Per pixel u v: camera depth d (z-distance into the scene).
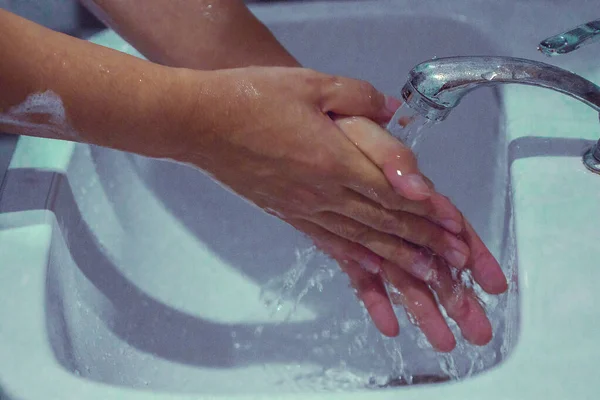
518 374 0.64
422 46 0.87
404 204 0.71
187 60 0.81
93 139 0.69
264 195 0.73
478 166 0.84
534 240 0.70
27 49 0.65
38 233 0.73
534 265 0.68
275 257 0.85
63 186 0.77
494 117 0.82
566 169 0.73
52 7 0.89
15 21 0.65
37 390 0.65
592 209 0.71
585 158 0.73
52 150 0.79
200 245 0.85
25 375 0.66
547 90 0.78
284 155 0.70
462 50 0.86
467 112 0.85
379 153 0.70
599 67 0.79
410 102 0.67
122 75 0.66
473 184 0.84
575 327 0.66
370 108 0.73
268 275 0.84
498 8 0.85
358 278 0.77
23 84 0.65
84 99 0.66
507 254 0.77
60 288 0.74
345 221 0.73
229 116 0.68
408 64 0.89
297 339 0.80
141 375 0.77
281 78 0.69
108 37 0.87
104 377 0.74
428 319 0.75
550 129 0.75
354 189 0.71
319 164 0.70
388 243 0.73
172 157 0.70
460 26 0.85
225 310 0.82
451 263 0.73
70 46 0.66
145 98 0.67
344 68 0.90
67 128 0.68
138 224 0.84
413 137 0.72
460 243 0.73
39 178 0.77
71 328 0.73
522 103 0.77
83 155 0.81
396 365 0.77
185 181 0.87
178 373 0.78
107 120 0.67
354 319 0.80
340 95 0.71
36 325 0.68
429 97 0.66
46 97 0.66
